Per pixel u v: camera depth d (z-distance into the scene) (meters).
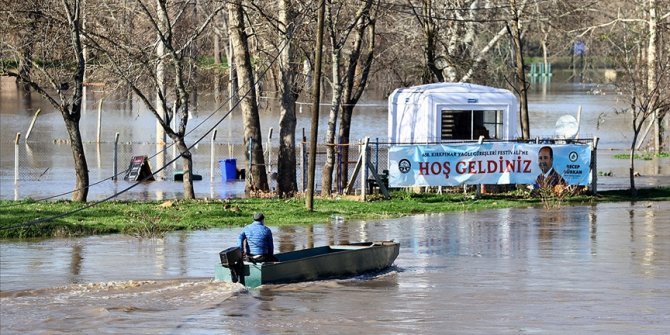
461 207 80.25
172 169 113.88
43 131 149.12
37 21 77.94
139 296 46.50
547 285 49.78
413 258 57.62
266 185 91.19
